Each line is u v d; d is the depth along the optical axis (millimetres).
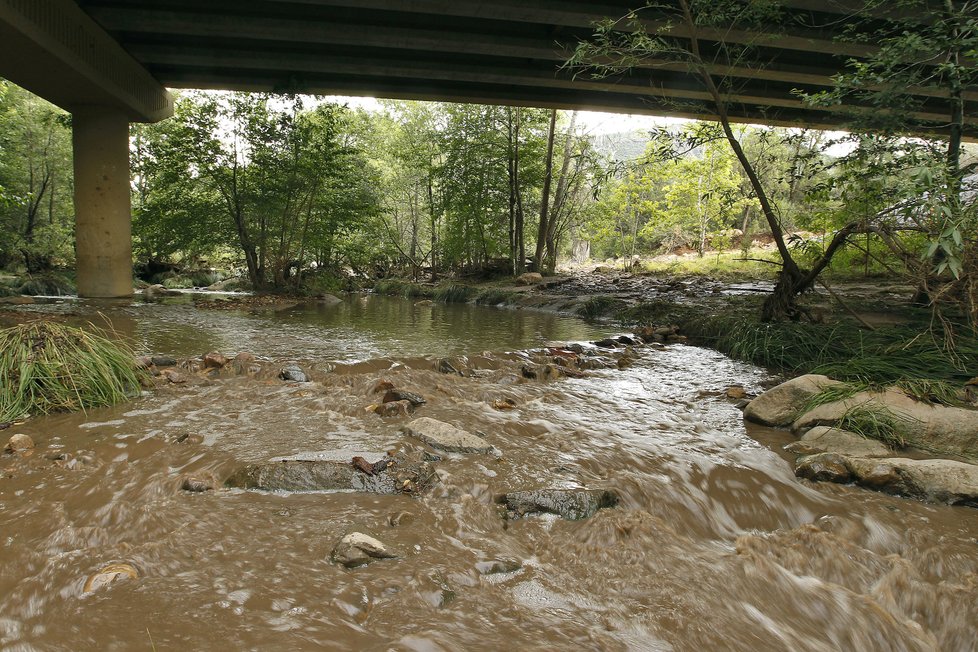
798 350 6793
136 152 17688
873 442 3822
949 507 3129
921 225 5949
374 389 4750
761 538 2715
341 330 9055
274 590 2049
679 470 3441
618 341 8352
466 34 13883
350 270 29188
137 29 13828
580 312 12953
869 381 4793
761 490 3258
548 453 3590
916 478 3260
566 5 12422
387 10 13305
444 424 3793
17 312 10117
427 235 34688
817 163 8336
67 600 1957
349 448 3422
